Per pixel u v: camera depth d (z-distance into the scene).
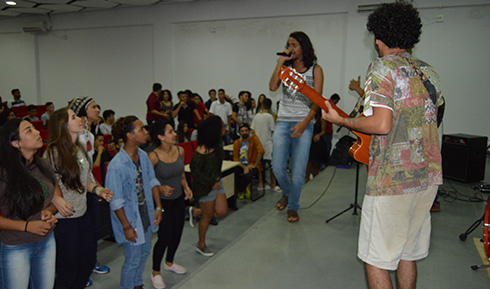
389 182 1.27
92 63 10.39
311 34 7.73
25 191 1.70
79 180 2.05
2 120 6.64
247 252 2.58
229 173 4.89
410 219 1.37
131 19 9.52
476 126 6.71
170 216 2.83
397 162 1.26
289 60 2.70
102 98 10.45
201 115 7.96
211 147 3.09
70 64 10.70
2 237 1.75
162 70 9.36
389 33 1.27
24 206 1.70
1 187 1.69
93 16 9.99
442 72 6.82
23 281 1.79
